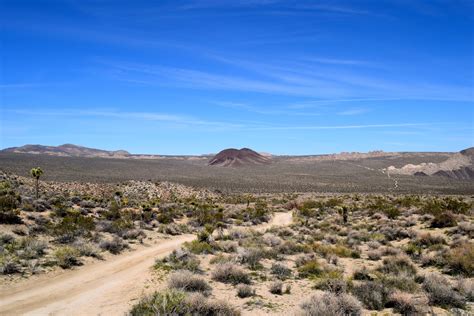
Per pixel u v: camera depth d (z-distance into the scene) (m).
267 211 58.19
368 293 13.18
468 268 16.55
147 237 29.98
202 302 11.21
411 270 17.02
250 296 13.72
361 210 53.25
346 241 27.09
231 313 11.31
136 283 15.65
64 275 17.05
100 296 13.95
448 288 13.17
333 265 18.75
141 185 99.25
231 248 23.72
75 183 97.19
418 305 12.00
